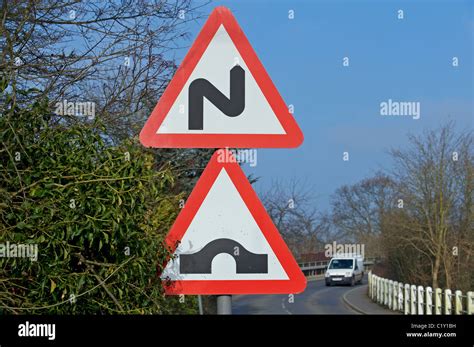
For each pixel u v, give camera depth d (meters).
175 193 7.51
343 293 30.97
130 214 4.01
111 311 4.09
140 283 4.11
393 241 20.47
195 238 3.79
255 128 3.82
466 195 18.66
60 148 4.04
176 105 3.81
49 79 6.52
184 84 3.81
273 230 3.78
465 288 19.20
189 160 8.15
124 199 4.00
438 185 18.50
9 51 5.98
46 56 6.65
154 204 4.29
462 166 18.34
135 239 4.00
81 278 3.93
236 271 3.78
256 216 3.79
